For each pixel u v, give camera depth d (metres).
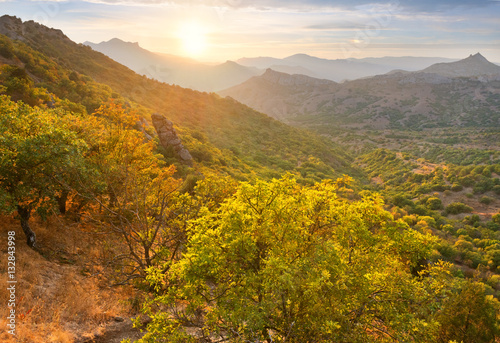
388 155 181.50
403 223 9.66
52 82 83.25
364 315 8.64
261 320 7.05
